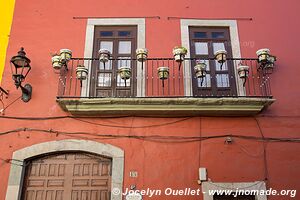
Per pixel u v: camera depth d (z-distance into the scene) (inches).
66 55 275.0
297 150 268.7
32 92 281.9
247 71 276.8
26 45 298.5
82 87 282.8
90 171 265.1
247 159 264.8
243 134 271.7
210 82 289.3
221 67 286.2
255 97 264.4
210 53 300.0
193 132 271.6
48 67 291.0
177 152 266.1
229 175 260.2
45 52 296.2
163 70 272.4
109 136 269.0
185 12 312.3
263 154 266.7
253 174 260.7
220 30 309.7
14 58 269.0
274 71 293.7
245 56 298.2
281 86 288.4
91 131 270.5
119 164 261.6
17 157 262.7
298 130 274.7
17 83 265.1
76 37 301.7
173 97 264.2
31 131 270.4
